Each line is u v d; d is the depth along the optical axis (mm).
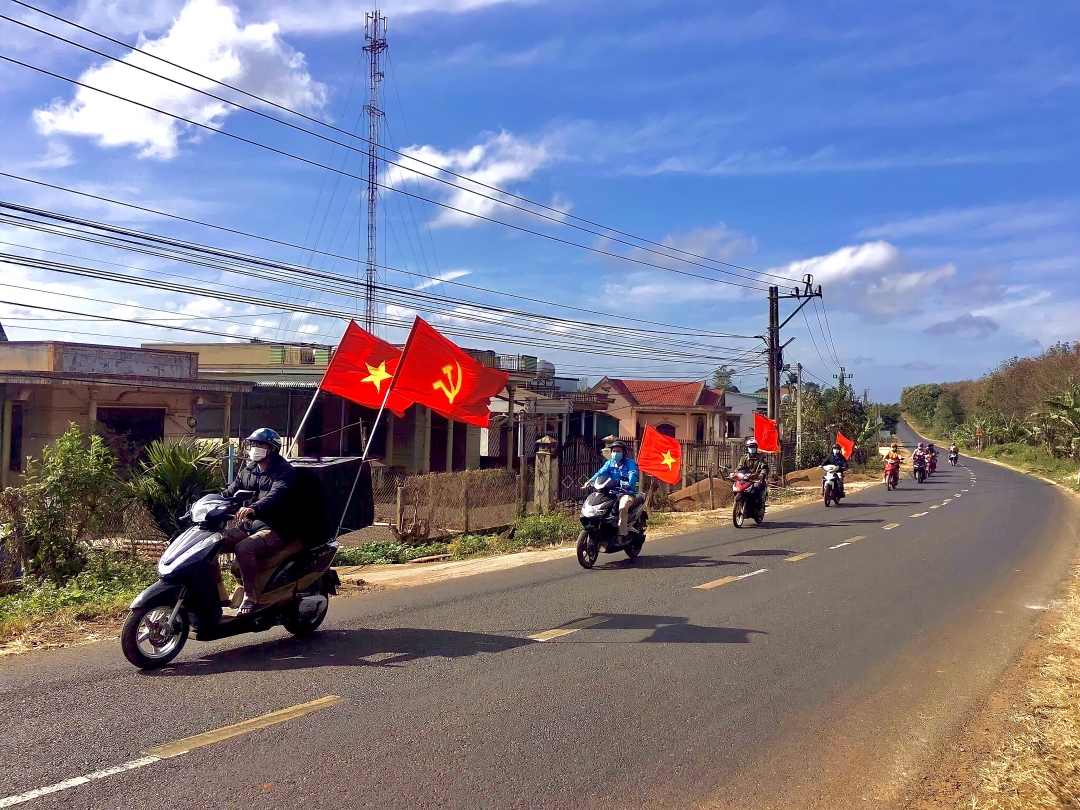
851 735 5281
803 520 19109
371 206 25281
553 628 7711
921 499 26328
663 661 6707
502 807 4008
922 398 141375
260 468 6664
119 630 7250
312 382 28406
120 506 10016
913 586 10578
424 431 28609
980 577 11438
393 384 10336
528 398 32938
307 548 6898
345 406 27375
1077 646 7672
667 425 47156
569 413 35469
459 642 7078
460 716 5242
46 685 5598
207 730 4816
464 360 11320
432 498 14656
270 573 6559
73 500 9508
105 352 20344
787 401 50406
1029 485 35312
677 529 16938
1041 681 6555
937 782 4629
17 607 7992
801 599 9492
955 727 5504
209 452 10875
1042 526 18578
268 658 6410
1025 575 11695
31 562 9336
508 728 5070
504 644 7059
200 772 4242
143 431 20766
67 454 9625
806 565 12062
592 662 6602
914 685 6395
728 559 12516
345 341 11445
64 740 4609
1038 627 8477
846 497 27281
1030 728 5508
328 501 8234
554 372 40781
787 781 4535
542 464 17062
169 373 21656
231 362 31766
